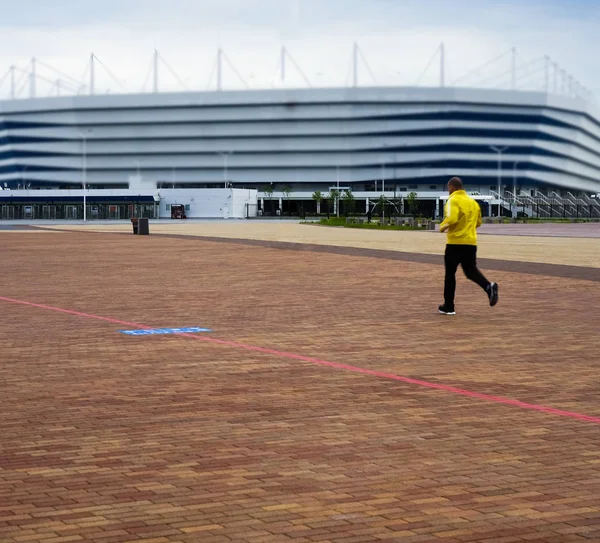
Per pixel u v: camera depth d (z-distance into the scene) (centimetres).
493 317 1487
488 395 859
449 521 506
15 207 12756
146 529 494
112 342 1205
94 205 12638
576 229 7594
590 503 537
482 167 16212
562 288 2020
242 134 16575
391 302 1723
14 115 17700
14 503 538
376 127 16138
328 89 16125
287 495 553
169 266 2777
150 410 791
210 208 12562
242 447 666
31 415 772
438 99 15888
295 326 1372
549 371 990
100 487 570
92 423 743
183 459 634
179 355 1098
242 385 907
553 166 16800
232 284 2133
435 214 14200
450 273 1513
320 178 16450
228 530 492
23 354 1105
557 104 16512
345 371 988
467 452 652
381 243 4453
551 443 678
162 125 16888
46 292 1931
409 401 830
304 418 761
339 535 484
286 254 3441
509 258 3175
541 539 478
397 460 631
